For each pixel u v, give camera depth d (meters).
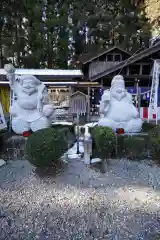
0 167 5.50
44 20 20.17
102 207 3.81
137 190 4.39
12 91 7.43
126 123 6.86
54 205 3.88
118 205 3.87
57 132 5.02
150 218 3.54
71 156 6.05
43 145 4.75
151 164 5.68
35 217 3.57
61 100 17.75
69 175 5.01
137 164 5.68
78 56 22.92
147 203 3.93
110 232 3.24
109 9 25.41
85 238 3.12
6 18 19.88
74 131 8.14
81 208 3.79
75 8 22.52
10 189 4.41
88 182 4.71
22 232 3.24
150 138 5.80
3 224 3.41
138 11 22.11
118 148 6.07
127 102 7.06
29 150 4.84
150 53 13.50
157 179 4.86
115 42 24.45
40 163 4.83
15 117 6.93
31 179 4.82
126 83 16.42
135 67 16.27
